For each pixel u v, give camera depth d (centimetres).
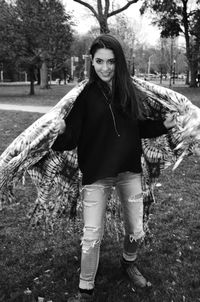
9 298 306
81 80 299
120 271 338
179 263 356
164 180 611
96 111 267
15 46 2672
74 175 312
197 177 629
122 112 271
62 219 328
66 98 265
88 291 284
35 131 261
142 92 287
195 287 320
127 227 295
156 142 315
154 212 475
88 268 278
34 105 1936
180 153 310
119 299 300
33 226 325
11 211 476
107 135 267
